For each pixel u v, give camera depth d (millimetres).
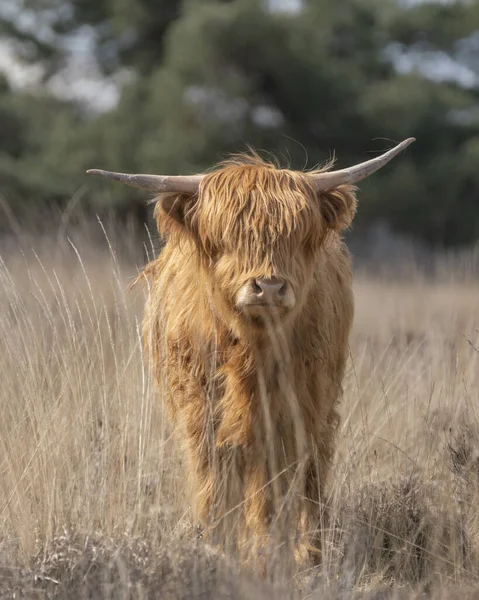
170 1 109062
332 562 16750
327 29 105188
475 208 106125
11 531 17250
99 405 20609
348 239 112062
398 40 115312
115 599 14156
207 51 94125
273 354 17406
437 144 105500
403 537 17906
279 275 16234
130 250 35594
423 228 105000
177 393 18875
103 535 16422
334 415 19375
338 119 101188
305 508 18281
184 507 18422
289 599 14641
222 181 17406
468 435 20250
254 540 16578
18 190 98438
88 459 18531
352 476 19688
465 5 113062
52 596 14531
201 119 97500
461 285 45500
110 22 111562
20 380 20312
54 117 118375
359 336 36344
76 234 39812
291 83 97562
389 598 15328
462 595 15180
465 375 24047
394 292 50469
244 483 18125
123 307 24344
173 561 14750
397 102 99625
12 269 36688
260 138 97750
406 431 21625
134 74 109562
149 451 19344
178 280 19031
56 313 27219
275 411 17766
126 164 93688
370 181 97750
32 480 18000
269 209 16812
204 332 18062
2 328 21891
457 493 19031
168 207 17984
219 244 17125
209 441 18016
